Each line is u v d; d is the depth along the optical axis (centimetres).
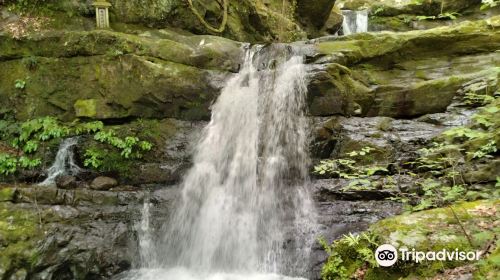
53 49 830
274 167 733
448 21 1297
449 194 481
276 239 641
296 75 799
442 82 789
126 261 648
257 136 787
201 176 752
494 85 720
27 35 834
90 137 806
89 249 625
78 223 645
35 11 884
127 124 826
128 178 774
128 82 815
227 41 894
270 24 1135
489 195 513
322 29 1318
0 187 715
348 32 1422
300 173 737
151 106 823
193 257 679
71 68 828
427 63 871
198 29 1023
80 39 821
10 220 609
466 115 727
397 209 618
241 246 663
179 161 790
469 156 629
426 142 707
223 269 658
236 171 755
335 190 670
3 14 870
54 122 813
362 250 416
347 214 636
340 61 826
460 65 853
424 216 437
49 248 603
